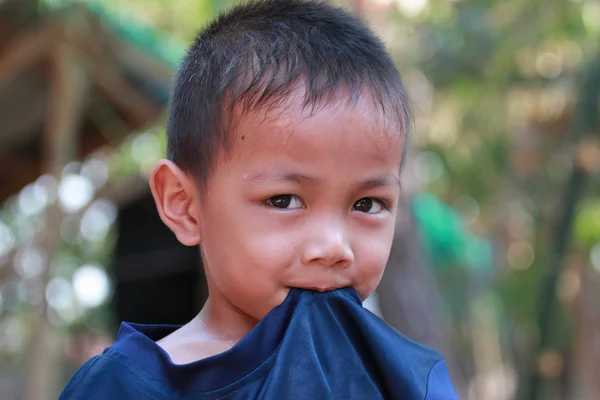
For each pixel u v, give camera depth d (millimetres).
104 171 9633
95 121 7305
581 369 10203
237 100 1797
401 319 4820
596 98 6449
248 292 1807
